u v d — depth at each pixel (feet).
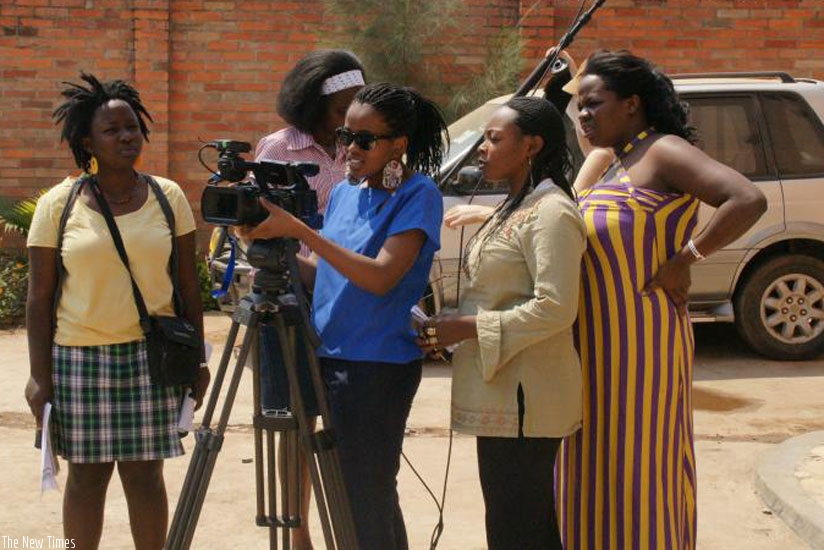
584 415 13.48
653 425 13.24
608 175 13.69
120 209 13.93
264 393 14.75
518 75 37.52
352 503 12.81
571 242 12.30
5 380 27.73
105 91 13.92
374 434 12.80
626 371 13.15
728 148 29.12
